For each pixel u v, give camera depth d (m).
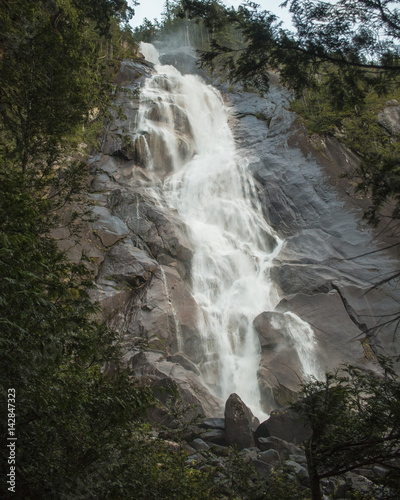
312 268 23.03
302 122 31.36
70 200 9.17
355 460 5.42
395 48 6.15
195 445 11.45
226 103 37.44
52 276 5.42
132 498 5.48
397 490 5.36
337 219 25.77
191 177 28.61
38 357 4.84
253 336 20.58
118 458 5.68
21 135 8.98
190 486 7.09
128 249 21.50
